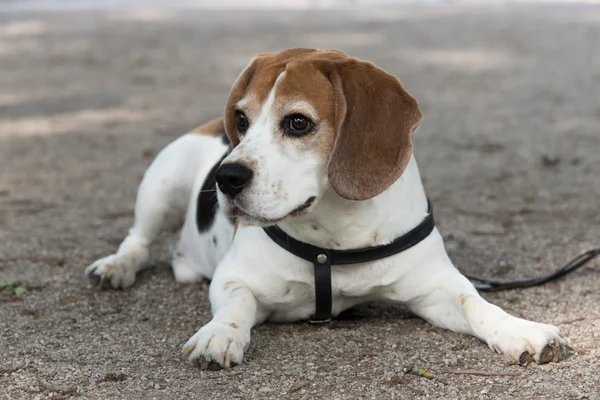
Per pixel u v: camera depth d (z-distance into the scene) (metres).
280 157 3.82
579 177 7.77
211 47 17.16
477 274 5.27
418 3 28.44
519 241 5.94
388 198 4.05
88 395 3.60
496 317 3.99
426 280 4.23
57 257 5.66
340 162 3.83
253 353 4.02
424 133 9.95
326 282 4.13
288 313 4.38
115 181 7.87
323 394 3.58
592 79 13.28
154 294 5.01
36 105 11.78
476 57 15.74
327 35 18.62
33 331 4.37
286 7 27.16
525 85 12.95
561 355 3.87
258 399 3.54
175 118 10.79
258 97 3.94
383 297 4.31
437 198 7.21
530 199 7.09
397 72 14.12
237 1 30.08
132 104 11.79
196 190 5.19
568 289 4.89
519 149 8.98
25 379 3.76
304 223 4.05
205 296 4.95
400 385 3.65
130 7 27.06
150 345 4.16
